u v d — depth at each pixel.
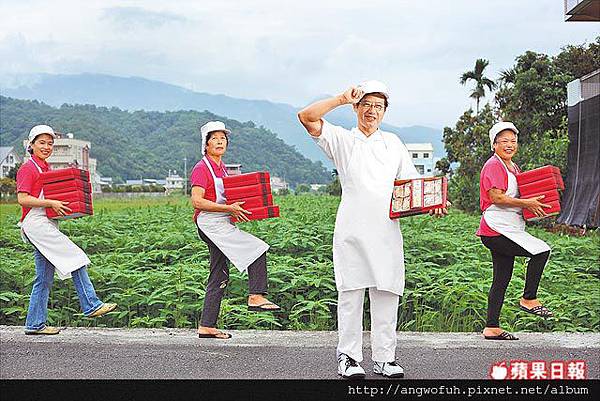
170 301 9.73
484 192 7.81
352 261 6.43
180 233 14.87
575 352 7.48
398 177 6.55
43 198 7.87
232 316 9.50
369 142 6.46
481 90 31.17
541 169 7.72
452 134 31.58
